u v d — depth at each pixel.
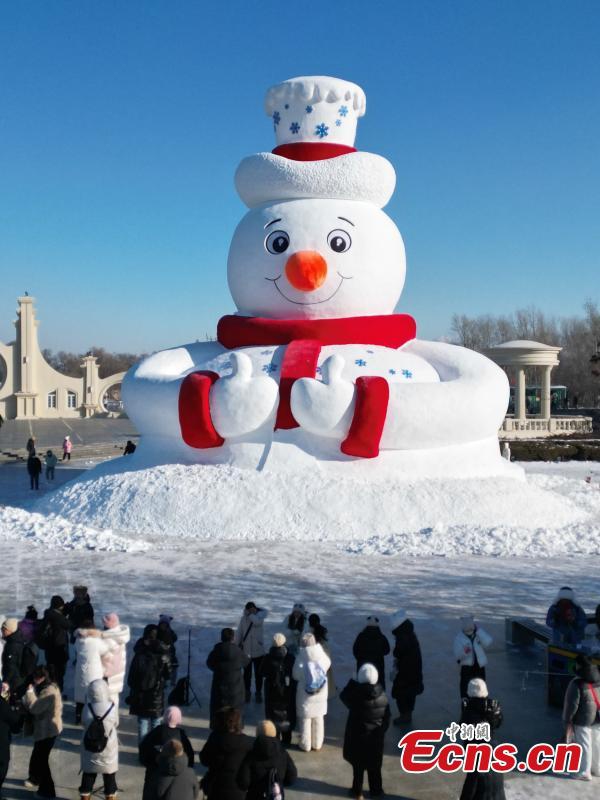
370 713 6.76
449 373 19.30
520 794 6.83
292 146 20.48
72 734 7.96
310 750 7.68
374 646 8.34
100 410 70.44
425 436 18.20
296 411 17.73
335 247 19.47
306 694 7.64
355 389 17.66
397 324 20.09
